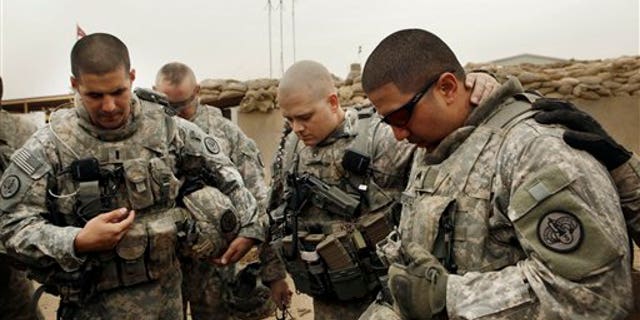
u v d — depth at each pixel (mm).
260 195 3604
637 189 1339
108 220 2010
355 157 2223
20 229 2027
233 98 8797
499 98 1395
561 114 1283
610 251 1102
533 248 1169
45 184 2086
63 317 2186
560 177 1158
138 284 2221
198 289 3080
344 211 2234
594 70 8922
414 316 1327
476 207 1334
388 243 1629
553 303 1134
